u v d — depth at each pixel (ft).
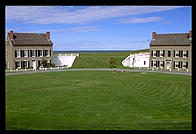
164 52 165.48
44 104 59.36
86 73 137.08
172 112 52.06
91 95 71.36
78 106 57.52
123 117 47.73
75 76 121.60
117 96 70.03
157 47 168.66
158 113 51.24
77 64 185.47
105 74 131.44
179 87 85.46
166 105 58.80
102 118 46.75
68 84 93.50
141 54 178.70
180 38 161.38
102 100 64.49
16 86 87.56
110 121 44.01
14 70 149.38
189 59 152.56
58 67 171.32
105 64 189.47
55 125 40.06
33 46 168.76
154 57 170.91
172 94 72.95
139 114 50.37
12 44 157.99
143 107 56.75
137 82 98.84
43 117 46.73
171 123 41.86
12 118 45.24
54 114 49.70
